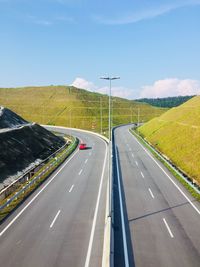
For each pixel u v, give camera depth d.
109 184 31.89
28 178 48.34
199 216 30.30
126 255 22.47
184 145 61.94
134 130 128.50
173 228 27.38
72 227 27.52
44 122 164.50
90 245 23.86
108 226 25.73
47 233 26.22
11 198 33.62
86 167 54.78
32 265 20.86
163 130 87.50
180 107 112.69
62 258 21.81
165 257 22.11
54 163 55.44
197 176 45.22
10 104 194.50
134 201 35.22
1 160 53.09
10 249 23.27
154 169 52.09
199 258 21.92
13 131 72.19
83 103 188.88
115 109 197.50
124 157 64.19
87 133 121.06
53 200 35.53
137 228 27.47
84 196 37.16
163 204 34.06
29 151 67.62
